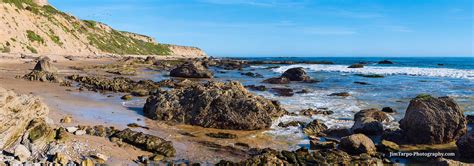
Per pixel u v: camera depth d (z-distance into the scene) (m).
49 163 8.51
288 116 17.08
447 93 26.03
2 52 48.78
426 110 12.65
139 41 129.62
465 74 42.81
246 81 35.78
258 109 14.59
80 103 17.78
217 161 10.11
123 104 18.55
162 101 15.73
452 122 12.42
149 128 13.70
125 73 39.06
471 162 10.69
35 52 56.88
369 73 47.06
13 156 8.74
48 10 80.94
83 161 8.70
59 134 10.38
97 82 26.34
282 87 30.09
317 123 14.70
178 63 63.84
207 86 17.14
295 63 83.19
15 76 27.34
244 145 11.93
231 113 14.52
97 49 84.38
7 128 9.45
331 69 57.00
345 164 9.89
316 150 11.41
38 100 11.41
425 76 41.47
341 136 13.62
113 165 9.03
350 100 22.61
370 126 13.73
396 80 36.62
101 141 10.86
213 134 13.37
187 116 15.00
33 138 9.68
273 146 12.02
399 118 16.98
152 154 10.33
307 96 24.30
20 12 62.09
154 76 39.50
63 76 30.89
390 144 11.75
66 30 76.50
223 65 66.38
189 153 10.77
